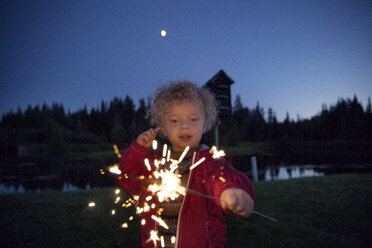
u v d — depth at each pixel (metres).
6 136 49.47
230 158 1.43
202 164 1.42
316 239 4.18
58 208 6.05
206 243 1.34
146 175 1.73
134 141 1.71
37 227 4.93
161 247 1.44
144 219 1.63
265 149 49.62
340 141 47.69
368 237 4.23
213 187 1.18
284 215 5.32
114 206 6.17
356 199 6.13
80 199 6.87
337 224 4.77
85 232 4.70
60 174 20.48
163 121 1.74
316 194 6.72
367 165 21.72
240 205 0.96
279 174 17.97
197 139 1.58
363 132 50.25
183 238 1.35
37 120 69.75
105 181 16.16
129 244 4.23
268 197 6.65
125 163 1.68
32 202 6.54
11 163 30.81
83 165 26.95
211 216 1.40
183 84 1.68
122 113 71.88
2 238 4.45
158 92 1.80
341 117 59.66
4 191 13.17
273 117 74.81
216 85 15.26
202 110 1.65
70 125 71.25
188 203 1.40
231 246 4.04
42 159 35.50
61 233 4.66
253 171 10.20
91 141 56.00
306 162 26.09
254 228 4.70
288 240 4.18
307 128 67.62
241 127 71.00
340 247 3.91
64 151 43.00
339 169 19.67
